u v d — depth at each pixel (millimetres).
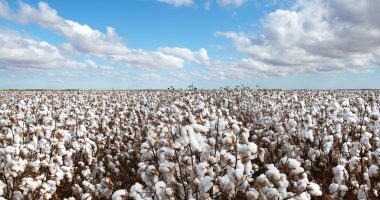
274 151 7090
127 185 6219
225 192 3740
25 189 4707
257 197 3404
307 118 7363
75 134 8539
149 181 3959
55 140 6344
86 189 5469
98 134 9781
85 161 6922
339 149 6031
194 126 4102
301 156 6566
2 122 6188
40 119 8516
